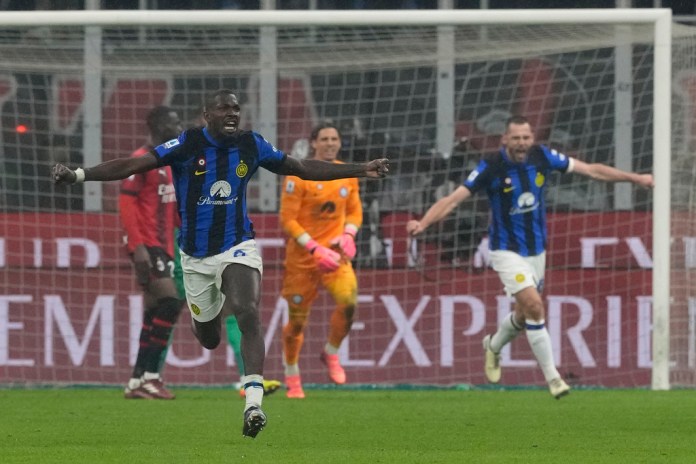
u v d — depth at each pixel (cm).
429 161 4194
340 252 3650
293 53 4209
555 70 4184
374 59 4197
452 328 4131
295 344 3719
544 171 3531
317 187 3619
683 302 4066
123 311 4162
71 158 4216
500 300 4125
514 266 3506
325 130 3547
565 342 4116
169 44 4200
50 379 4153
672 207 4078
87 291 4156
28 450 2377
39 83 4206
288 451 2355
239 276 2484
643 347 4103
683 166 4084
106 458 2233
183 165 2508
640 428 2834
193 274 2564
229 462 2166
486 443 2517
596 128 4181
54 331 4153
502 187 3509
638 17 3972
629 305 4112
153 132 3516
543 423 2958
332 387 4169
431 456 2269
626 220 4125
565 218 4138
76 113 4219
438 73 4191
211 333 2694
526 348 4122
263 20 3991
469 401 3619
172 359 4169
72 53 4200
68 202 4178
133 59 4209
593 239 4128
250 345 2375
